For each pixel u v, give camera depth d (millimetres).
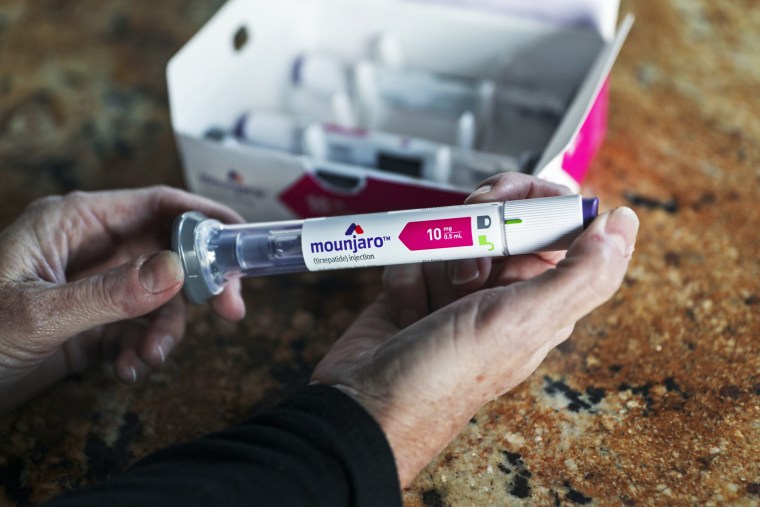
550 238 594
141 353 739
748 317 753
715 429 662
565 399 701
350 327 729
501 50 1035
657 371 715
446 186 790
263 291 835
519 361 569
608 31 966
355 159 963
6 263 690
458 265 667
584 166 849
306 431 538
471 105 1006
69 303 628
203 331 798
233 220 792
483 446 668
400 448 570
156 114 1054
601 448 658
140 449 694
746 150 930
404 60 1100
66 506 487
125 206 771
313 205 863
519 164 882
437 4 1047
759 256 811
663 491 622
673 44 1082
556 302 536
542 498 627
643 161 929
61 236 740
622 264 539
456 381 560
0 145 1026
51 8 1221
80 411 729
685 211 867
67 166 993
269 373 755
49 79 1111
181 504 477
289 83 1097
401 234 628
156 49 1142
